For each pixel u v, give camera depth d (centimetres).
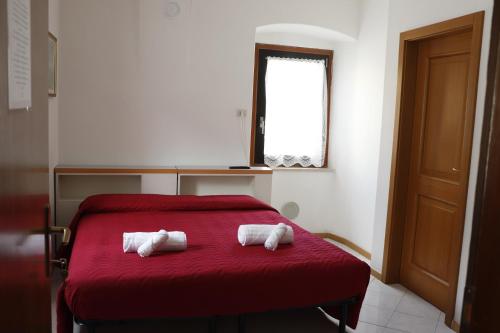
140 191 405
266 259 252
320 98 484
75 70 388
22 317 94
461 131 314
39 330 111
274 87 470
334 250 274
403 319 313
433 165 342
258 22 425
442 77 334
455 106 321
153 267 232
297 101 477
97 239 277
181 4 403
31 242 102
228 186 438
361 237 443
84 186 400
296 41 476
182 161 423
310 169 484
